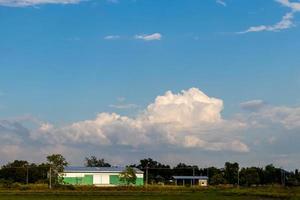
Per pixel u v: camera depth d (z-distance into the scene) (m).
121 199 106.31
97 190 160.88
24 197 111.56
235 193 141.38
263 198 116.81
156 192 148.50
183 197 118.38
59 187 167.50
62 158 179.25
